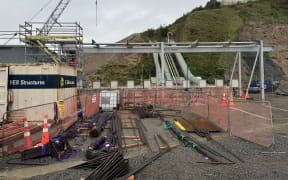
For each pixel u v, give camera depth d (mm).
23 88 8156
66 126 7938
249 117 8273
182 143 6410
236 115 8594
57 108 7477
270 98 23047
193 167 4508
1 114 7891
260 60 20094
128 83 25328
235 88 23734
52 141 5195
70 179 3883
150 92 16625
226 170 4324
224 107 8242
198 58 56438
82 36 15078
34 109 7977
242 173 4152
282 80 38625
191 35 72062
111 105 13539
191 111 13445
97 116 11008
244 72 45062
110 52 19547
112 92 13867
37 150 5051
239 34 63094
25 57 14359
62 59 15977
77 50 14828
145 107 13500
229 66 49156
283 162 4758
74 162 4828
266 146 5879
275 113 12523
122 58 62812
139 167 4441
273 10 74188
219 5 98812
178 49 20375
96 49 19359
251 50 20391
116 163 4086
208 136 7051
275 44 53344
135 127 8742
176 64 53188
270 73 42219
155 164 4711
